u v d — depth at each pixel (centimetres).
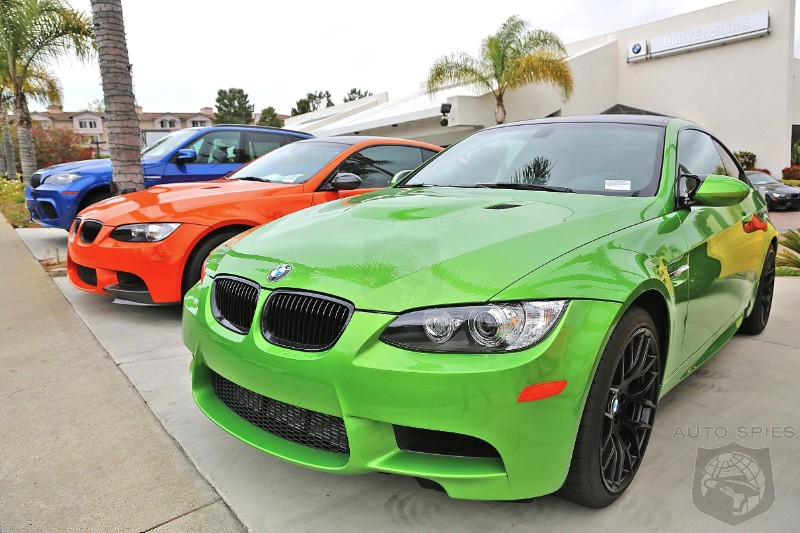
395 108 2728
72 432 281
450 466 187
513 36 1998
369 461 189
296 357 198
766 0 2141
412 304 187
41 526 212
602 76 2517
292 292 208
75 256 457
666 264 238
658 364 237
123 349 396
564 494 208
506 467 182
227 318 236
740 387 329
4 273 631
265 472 245
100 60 663
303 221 270
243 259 242
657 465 247
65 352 391
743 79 2233
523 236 213
